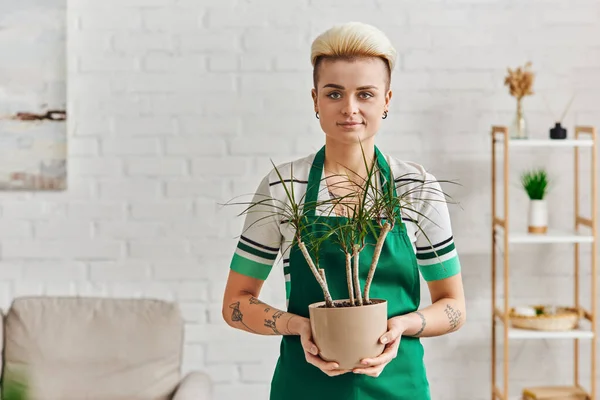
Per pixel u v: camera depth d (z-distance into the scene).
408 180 1.65
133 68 3.31
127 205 3.34
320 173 1.65
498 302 3.40
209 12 3.30
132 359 2.86
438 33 3.31
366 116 1.55
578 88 3.34
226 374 3.38
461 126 3.34
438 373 3.40
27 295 3.34
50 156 3.28
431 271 1.68
